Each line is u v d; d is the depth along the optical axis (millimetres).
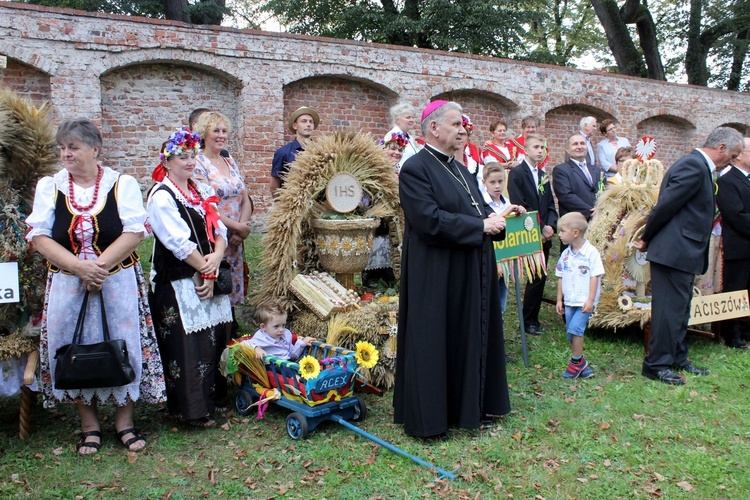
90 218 3246
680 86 14555
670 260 4465
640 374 4742
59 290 3270
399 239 4730
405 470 3193
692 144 15047
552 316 6430
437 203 3535
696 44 19906
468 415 3551
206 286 3664
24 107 3496
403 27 16688
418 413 3496
